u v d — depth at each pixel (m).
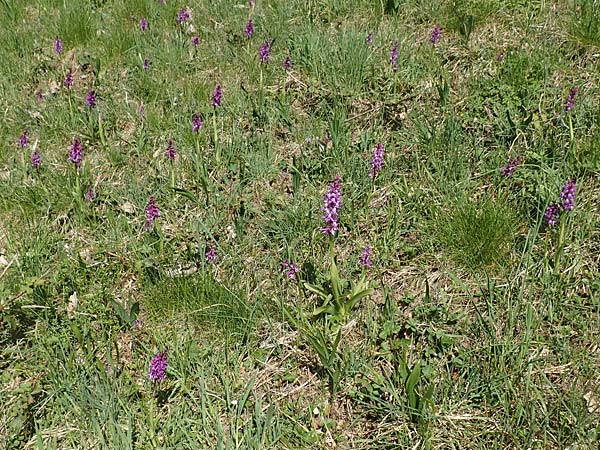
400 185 4.09
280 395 3.08
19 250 3.93
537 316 3.18
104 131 4.91
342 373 3.04
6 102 5.34
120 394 3.03
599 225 3.61
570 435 2.70
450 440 2.78
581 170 3.92
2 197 4.30
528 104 4.46
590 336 3.11
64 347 3.30
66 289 3.63
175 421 2.93
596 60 4.81
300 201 4.07
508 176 3.91
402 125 4.58
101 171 4.55
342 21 5.84
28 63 5.86
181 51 5.62
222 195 4.25
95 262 3.85
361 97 4.95
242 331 3.32
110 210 4.11
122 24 6.20
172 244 3.86
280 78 5.28
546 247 3.37
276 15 5.97
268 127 4.75
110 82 5.51
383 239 3.73
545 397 2.88
